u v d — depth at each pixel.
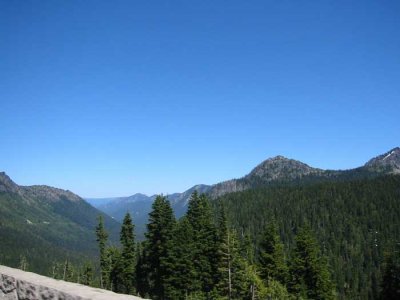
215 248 59.66
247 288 54.19
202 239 61.62
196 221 67.94
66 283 8.40
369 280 142.50
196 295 56.88
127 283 68.12
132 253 68.62
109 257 74.75
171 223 61.34
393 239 171.62
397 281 58.81
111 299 7.25
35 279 8.60
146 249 63.31
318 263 60.47
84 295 7.43
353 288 133.25
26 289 8.40
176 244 59.28
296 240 62.69
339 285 134.00
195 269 60.06
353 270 145.38
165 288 57.97
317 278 59.25
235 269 54.53
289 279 59.84
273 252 60.38
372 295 124.94
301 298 55.94
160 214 61.28
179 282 57.50
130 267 67.75
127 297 7.48
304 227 63.12
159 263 60.69
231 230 58.25
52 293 7.87
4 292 8.84
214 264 59.84
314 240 63.31
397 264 59.91
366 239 179.25
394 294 58.81
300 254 61.16
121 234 69.19
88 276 83.12
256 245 124.44
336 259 148.88
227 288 53.66
